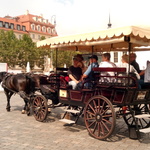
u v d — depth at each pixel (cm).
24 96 887
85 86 680
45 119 816
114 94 603
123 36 571
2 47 5441
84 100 677
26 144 579
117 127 755
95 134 644
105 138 600
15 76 930
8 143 585
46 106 787
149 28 570
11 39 5816
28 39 5934
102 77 640
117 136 655
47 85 852
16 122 808
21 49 5488
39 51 5500
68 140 613
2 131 695
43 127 745
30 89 920
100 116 607
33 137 638
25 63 5597
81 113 697
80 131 702
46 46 848
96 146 567
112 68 582
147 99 653
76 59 783
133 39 578
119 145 576
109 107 591
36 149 543
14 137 636
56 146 565
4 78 977
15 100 1366
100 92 634
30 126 755
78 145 573
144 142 602
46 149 543
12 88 946
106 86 612
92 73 674
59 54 5069
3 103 1242
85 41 683
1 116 905
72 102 714
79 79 758
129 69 585
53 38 730
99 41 651
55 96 808
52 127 746
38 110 814
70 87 730
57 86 775
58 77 791
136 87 600
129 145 577
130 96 596
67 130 713
